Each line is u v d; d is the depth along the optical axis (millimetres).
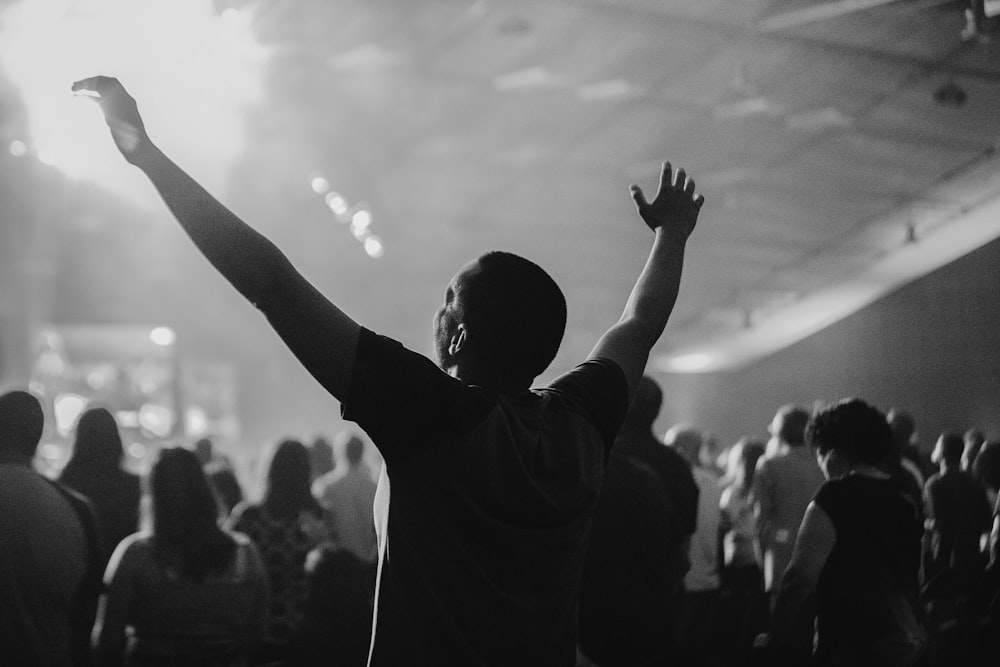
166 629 3619
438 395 1466
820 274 18516
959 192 16047
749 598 7391
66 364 22922
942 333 18438
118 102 1369
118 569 3613
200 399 23328
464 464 1477
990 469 6922
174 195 1356
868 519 3195
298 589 4684
